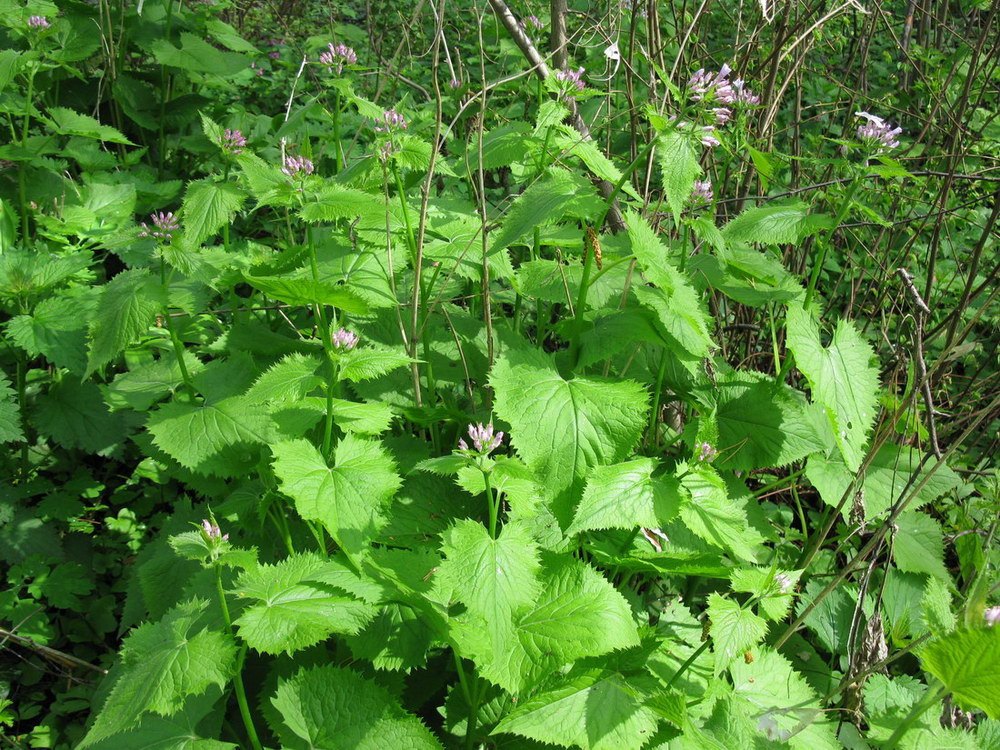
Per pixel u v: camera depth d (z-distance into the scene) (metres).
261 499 0.68
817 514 0.93
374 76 1.44
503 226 0.70
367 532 0.61
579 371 0.74
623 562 0.66
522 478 0.61
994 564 0.80
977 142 1.06
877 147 0.72
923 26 1.29
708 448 0.65
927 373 0.73
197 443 0.68
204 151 1.18
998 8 0.94
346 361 0.65
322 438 0.75
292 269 0.80
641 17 1.10
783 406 0.76
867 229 1.14
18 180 1.01
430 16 1.59
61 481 0.89
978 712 0.77
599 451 0.65
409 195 0.89
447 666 0.69
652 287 0.74
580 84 0.78
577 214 0.67
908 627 0.73
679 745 0.60
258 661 0.71
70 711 0.74
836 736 0.69
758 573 0.60
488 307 0.76
